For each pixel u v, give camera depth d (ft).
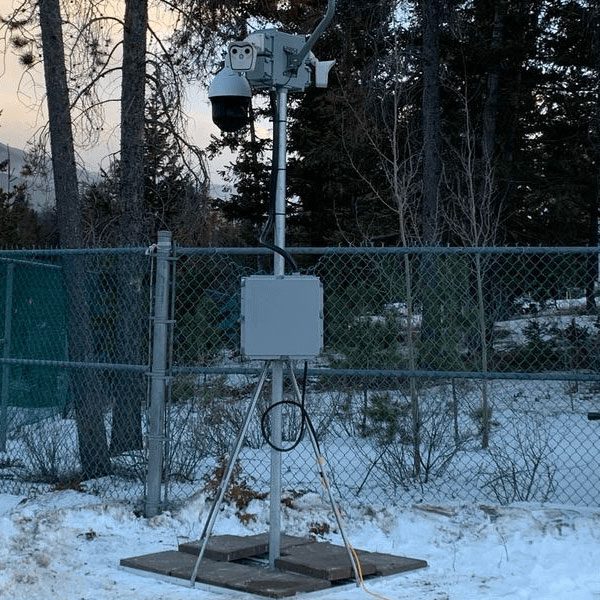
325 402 31.65
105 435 28.17
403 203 37.93
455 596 18.02
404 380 29.32
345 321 30.53
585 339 32.99
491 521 22.40
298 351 18.62
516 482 24.82
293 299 18.63
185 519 23.67
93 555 21.15
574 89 75.36
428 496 25.34
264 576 18.93
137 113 31.53
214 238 36.47
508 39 70.13
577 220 76.28
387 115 55.52
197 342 29.78
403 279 29.99
